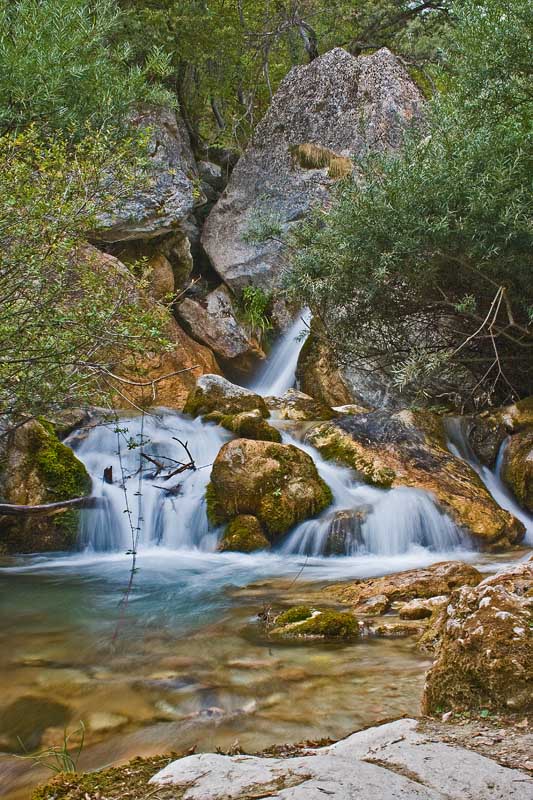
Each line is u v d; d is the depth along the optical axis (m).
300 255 9.40
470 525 6.62
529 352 8.84
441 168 7.66
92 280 4.67
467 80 7.98
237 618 4.36
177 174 11.65
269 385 12.17
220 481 6.75
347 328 9.48
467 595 2.61
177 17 12.69
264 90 18.02
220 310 12.50
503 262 7.68
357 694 3.01
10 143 4.57
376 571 5.79
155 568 5.95
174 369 10.77
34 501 6.56
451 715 2.18
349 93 12.66
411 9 15.75
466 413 9.40
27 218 4.26
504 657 2.21
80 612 4.56
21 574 5.73
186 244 12.52
